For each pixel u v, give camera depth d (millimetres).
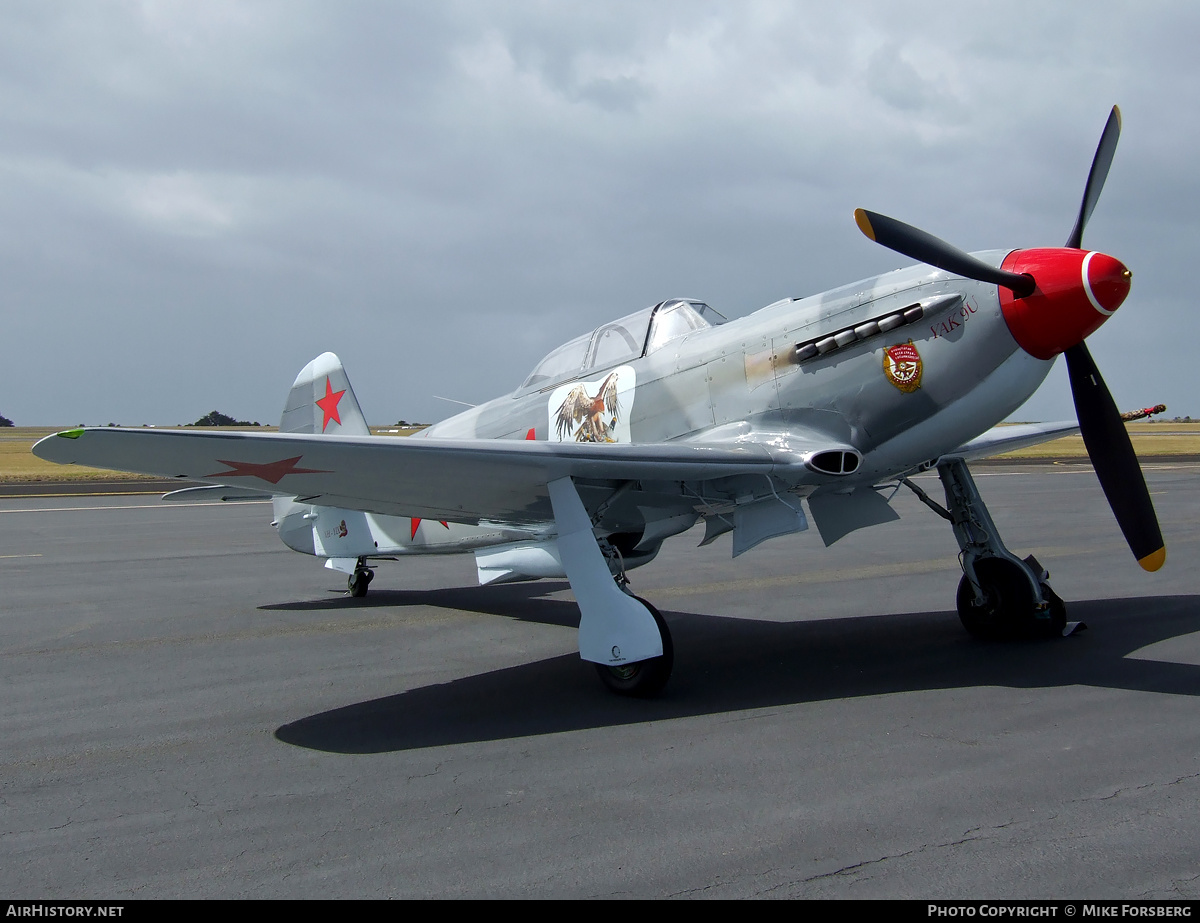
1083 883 2568
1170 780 3355
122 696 5180
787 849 2857
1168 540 11508
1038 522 14148
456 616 7938
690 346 6219
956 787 3354
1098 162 5336
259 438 4195
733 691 4988
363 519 8773
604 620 4938
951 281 5164
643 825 3105
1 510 21281
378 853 2938
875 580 9148
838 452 5160
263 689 5328
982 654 5645
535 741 4172
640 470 4945
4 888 2738
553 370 7332
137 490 28406
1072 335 4902
